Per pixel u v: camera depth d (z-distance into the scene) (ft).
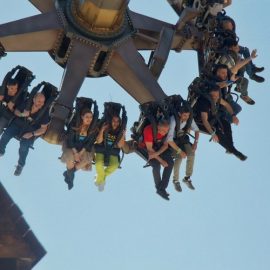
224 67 298.97
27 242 235.40
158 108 289.53
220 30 309.01
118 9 297.12
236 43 307.17
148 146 288.10
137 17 306.96
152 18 309.42
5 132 284.00
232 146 301.43
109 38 301.22
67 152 284.20
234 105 301.43
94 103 283.59
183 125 290.15
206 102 294.66
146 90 301.84
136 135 290.76
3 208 234.79
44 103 284.00
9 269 234.79
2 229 234.79
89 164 288.10
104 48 299.99
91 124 282.56
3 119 283.59
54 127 284.41
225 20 310.45
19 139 285.02
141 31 307.78
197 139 293.23
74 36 298.76
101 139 285.64
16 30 297.12
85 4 297.12
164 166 290.56
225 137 300.81
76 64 296.92
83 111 282.56
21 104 283.38
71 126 283.59
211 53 306.76
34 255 235.81
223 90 298.97
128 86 304.50
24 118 284.20
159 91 302.04
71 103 288.30
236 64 305.32
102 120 284.00
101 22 299.38
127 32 304.30
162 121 287.07
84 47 299.17
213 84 295.48
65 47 301.02
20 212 235.40
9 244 234.79
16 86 282.56
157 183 291.79
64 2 302.25
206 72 300.61
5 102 283.18
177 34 312.29
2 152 284.00
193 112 295.07
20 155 285.43
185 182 295.07
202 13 314.14
